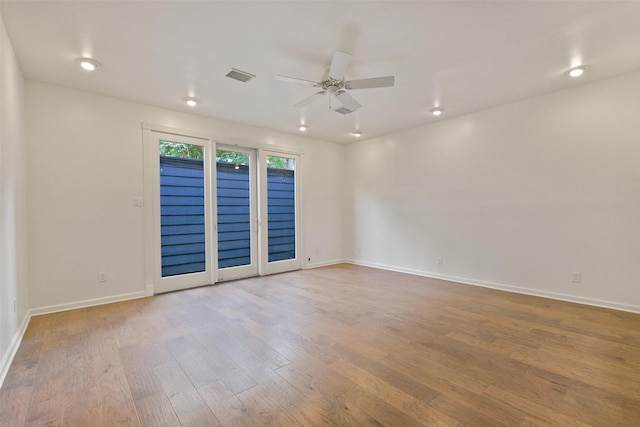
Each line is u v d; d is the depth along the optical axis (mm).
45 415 1614
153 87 3367
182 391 1834
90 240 3473
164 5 2041
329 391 1821
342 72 2604
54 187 3260
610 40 2504
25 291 2953
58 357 2260
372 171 5789
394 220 5426
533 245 3803
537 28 2340
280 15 2162
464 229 4469
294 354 2293
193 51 2639
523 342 2459
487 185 4207
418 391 1809
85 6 2035
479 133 4270
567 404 1673
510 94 3664
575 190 3479
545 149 3684
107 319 3045
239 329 2783
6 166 2211
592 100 3346
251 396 1780
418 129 5020
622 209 3193
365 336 2607
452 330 2717
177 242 4180
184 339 2572
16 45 2484
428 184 4902
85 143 3451
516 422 1534
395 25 2293
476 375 1977
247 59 2781
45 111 3217
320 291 4082
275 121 4672
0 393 1812
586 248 3416
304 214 5672
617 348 2334
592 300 3381
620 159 3195
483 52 2691
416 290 4105
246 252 4980
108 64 2848
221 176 4688
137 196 3807
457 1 2031
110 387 1876
